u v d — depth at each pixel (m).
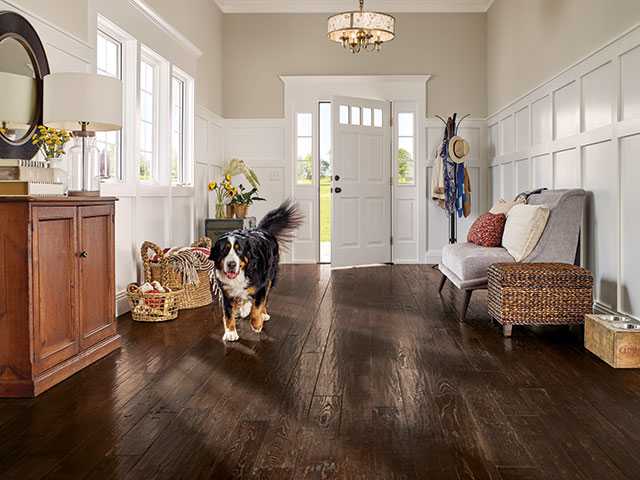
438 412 2.35
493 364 3.04
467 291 4.11
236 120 7.61
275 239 3.82
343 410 2.37
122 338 3.57
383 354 3.24
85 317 2.97
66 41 3.48
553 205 4.11
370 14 5.45
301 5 7.46
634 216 3.57
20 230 2.45
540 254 4.08
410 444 2.04
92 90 2.92
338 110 7.23
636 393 2.57
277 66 7.58
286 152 7.61
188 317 4.21
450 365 3.03
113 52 4.39
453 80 7.55
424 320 4.13
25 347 2.48
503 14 6.62
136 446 2.01
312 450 1.99
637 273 3.54
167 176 5.23
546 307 3.57
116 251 4.20
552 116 4.96
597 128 4.03
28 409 2.36
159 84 5.18
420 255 7.70
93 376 2.80
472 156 7.56
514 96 6.21
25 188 2.50
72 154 3.14
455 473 1.82
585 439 2.08
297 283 5.93
